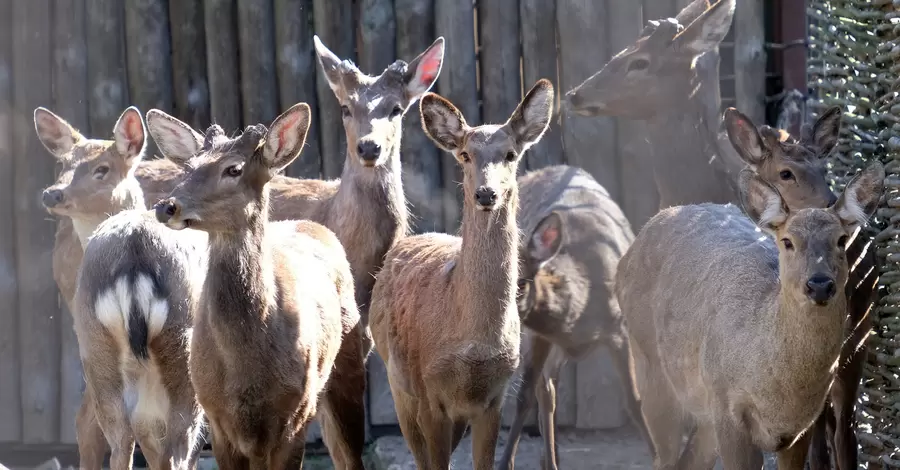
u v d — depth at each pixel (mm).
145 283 10789
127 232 11055
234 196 9641
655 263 11820
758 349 9492
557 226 13359
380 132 13438
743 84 15289
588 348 13875
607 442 15656
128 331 10758
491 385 10406
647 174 15828
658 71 13711
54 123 13461
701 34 13586
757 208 9469
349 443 11711
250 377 9742
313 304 10477
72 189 12703
